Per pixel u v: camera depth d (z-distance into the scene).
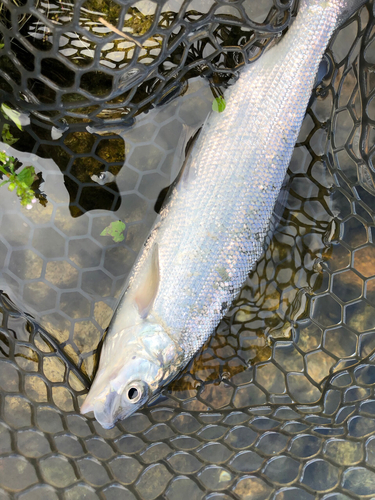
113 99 0.38
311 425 0.37
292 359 0.40
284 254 0.41
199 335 0.38
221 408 0.39
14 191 0.38
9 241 0.38
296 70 0.37
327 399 0.39
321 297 0.41
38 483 0.34
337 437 0.37
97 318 0.39
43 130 0.38
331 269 0.41
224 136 0.37
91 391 0.36
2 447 0.35
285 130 0.38
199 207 0.37
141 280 0.38
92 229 0.39
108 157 0.39
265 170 0.38
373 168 0.40
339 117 0.40
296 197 0.41
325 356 0.40
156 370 0.37
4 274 0.38
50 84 0.33
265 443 0.37
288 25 0.36
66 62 0.32
